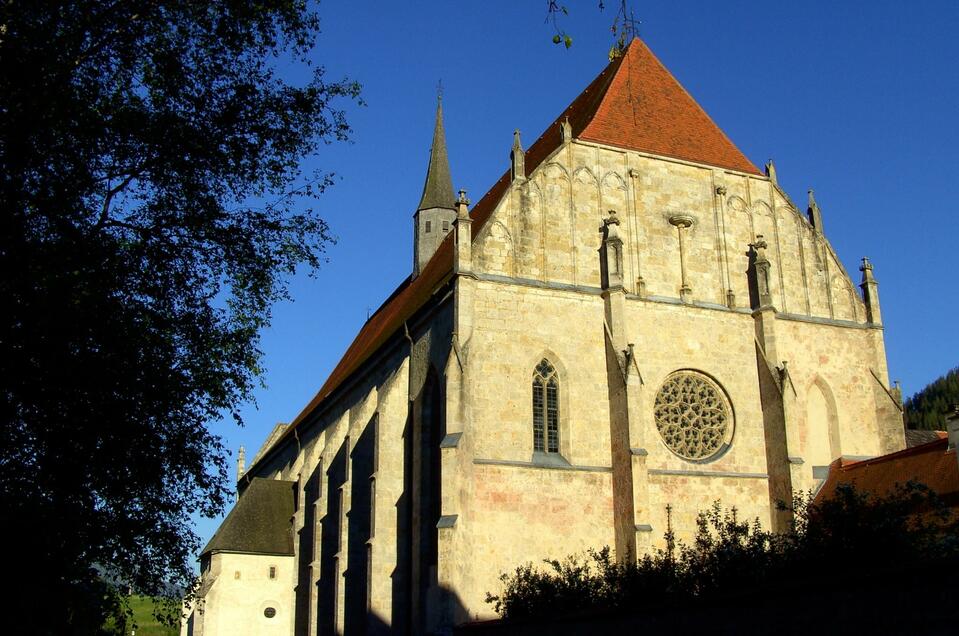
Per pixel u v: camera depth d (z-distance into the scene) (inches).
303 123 1301.7
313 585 2751.0
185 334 1289.4
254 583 3139.8
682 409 2213.3
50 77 1101.1
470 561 1893.5
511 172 2233.0
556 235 2206.0
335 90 1331.2
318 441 3206.2
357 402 2871.6
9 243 1054.4
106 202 1224.2
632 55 2662.4
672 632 1098.7
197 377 1283.2
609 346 2133.4
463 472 1926.7
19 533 1053.2
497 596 1882.4
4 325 1049.5
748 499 2174.0
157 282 1261.1
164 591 1266.0
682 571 1430.9
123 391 1162.6
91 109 1170.6
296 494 3373.5
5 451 1097.4
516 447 2018.9
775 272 2402.8
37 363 1085.8
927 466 1873.8
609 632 1243.8
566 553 1983.3
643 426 2055.9
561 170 2263.8
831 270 2464.3
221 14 1238.3
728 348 2285.9
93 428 1122.7
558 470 2027.6
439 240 3686.0
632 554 1957.4
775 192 2480.3
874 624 816.9
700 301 2304.4
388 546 2268.7
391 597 2240.4
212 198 1289.4
